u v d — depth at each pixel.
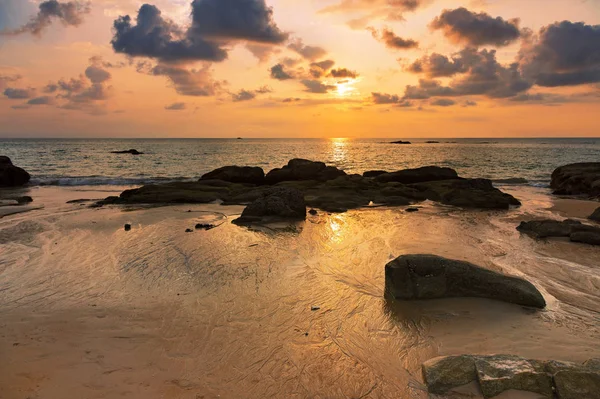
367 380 4.95
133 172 38.78
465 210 17.98
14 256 10.07
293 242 11.62
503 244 11.52
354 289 7.95
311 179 27.09
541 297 7.19
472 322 6.54
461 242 11.71
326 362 5.33
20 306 7.02
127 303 7.17
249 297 7.48
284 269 9.12
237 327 6.27
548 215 16.72
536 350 5.61
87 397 4.52
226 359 5.35
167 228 13.43
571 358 5.37
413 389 4.75
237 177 26.75
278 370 5.12
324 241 11.76
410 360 5.41
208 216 15.75
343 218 15.64
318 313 6.82
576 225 12.61
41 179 30.52
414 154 76.75
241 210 17.25
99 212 16.58
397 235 12.58
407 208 18.16
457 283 7.58
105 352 5.48
